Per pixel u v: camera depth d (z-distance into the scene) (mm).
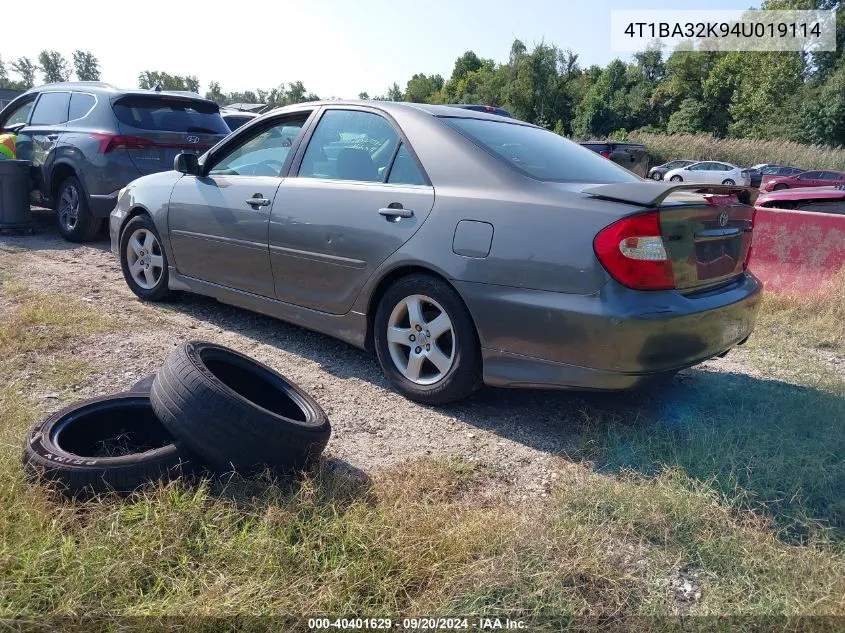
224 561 2244
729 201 3521
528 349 3297
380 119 4094
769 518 2664
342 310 4102
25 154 8562
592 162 4141
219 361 3129
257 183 4578
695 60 61594
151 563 2189
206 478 2654
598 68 76438
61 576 2068
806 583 2277
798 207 8469
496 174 3510
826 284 6145
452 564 2297
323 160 4301
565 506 2709
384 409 3756
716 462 3023
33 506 2348
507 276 3299
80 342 4414
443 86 95625
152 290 5480
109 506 2422
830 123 44031
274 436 2658
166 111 7988
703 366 4691
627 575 2299
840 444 3291
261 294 4609
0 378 3715
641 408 3828
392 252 3740
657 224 3055
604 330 3039
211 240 4840
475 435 3471
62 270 6551
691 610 2189
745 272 3953
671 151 37469
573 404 3881
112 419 3002
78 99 8086
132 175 7504
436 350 3688
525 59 59062
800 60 53438
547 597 2176
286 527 2410
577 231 3129
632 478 2992
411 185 3783
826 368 4656
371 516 2533
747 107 54312
